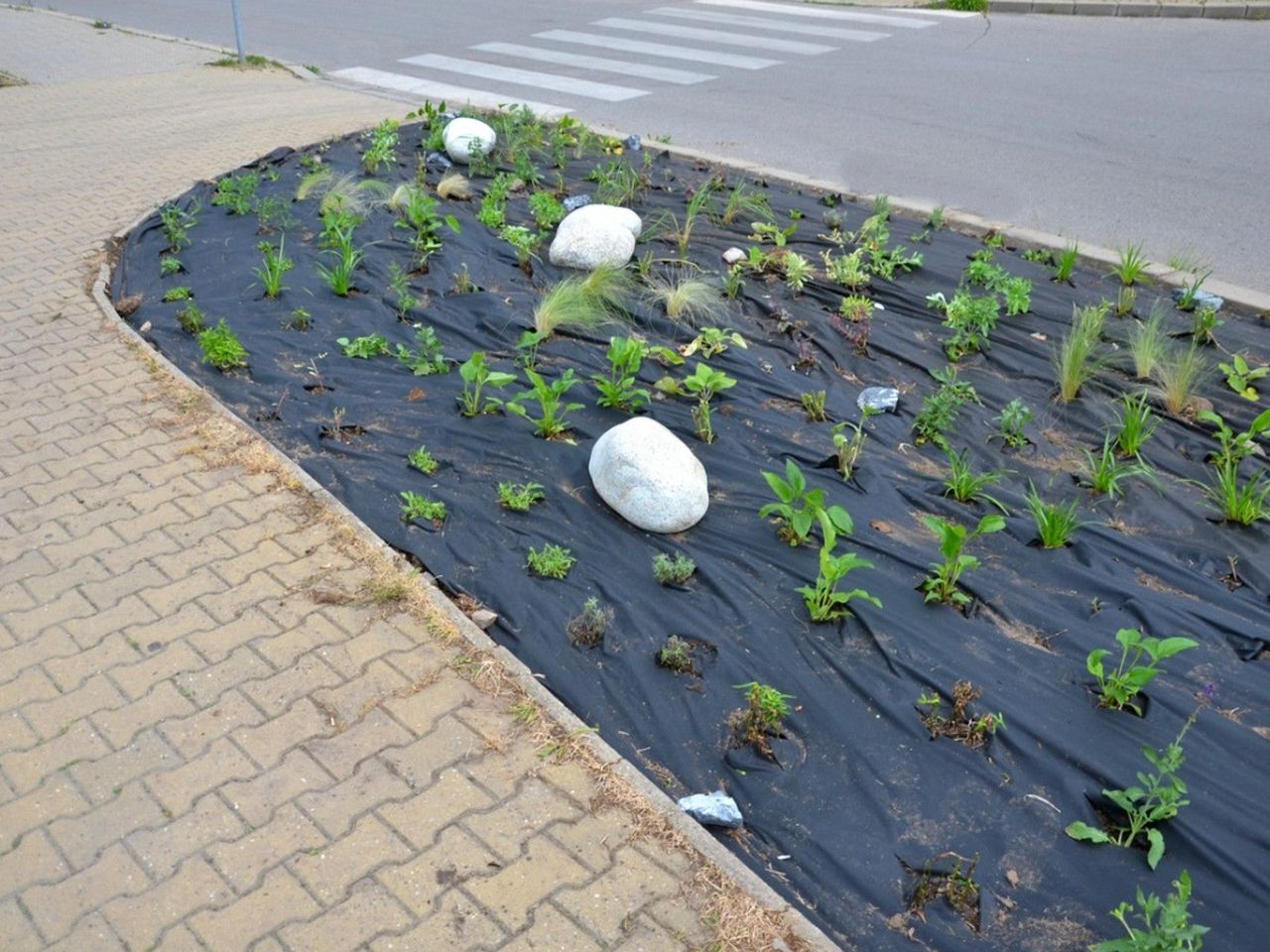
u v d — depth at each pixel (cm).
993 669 386
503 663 379
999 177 906
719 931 292
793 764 349
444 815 324
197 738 348
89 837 315
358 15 1677
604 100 1168
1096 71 1228
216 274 700
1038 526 465
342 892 300
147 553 431
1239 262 738
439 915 294
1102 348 621
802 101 1145
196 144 1016
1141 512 489
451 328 625
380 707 362
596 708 368
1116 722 365
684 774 345
